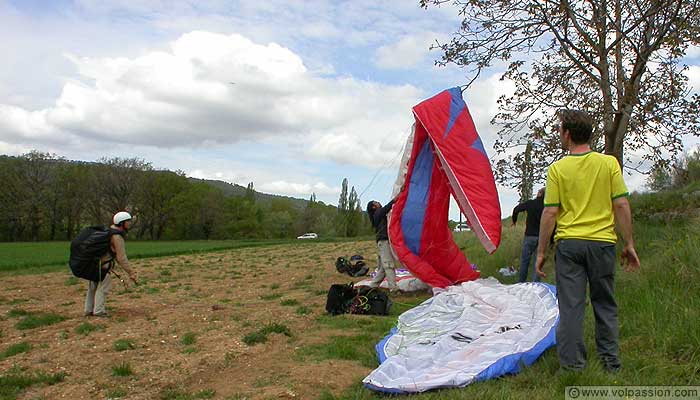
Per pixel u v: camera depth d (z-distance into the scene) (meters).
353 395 4.79
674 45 10.40
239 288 13.03
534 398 4.25
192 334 7.61
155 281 14.73
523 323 6.18
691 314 5.54
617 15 11.03
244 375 5.66
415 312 7.74
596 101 11.37
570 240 4.71
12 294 12.41
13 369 6.06
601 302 4.84
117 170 71.88
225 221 78.12
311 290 11.98
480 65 12.06
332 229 76.56
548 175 4.95
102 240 8.91
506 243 14.96
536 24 11.59
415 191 10.96
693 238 7.90
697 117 10.85
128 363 6.22
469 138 10.46
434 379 4.71
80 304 10.80
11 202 65.50
